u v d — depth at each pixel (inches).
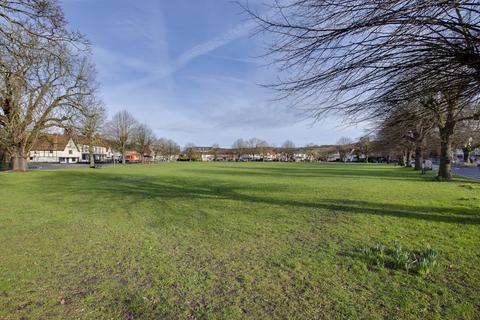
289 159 4495.6
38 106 1057.5
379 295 142.3
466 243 220.7
